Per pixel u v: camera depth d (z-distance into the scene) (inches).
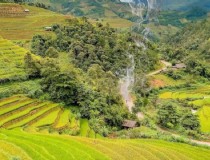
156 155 2662.4
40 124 3129.9
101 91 4436.5
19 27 6899.6
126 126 4055.1
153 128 4156.0
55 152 2196.1
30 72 4072.3
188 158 2738.7
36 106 3484.3
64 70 3976.4
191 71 7283.5
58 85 3836.1
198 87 6752.0
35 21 7357.3
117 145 2704.2
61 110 3656.5
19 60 4399.6
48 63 4109.3
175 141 3516.2
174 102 5556.1
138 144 2930.6
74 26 6540.4
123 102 4953.3
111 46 6392.7
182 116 4284.0
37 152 2095.2
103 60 5925.2
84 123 3639.3
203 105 5374.0
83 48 5851.4
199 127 4158.5
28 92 3710.6
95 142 2699.3
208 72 7317.9
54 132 3080.7
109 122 3969.0
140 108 5014.8
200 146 3444.9
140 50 7116.1
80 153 2256.4
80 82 4116.6
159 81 6584.6
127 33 7470.5
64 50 5969.5
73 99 3907.5
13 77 3870.6
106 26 7121.1
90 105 3912.4
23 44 5935.0
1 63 4151.1
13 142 2241.6
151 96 5910.4
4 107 3233.3
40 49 5762.8
